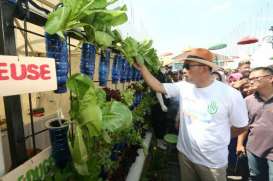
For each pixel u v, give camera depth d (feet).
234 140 11.43
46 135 5.09
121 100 5.09
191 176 7.15
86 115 2.70
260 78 7.55
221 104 6.13
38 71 2.13
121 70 5.81
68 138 2.83
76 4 2.64
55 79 2.34
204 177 6.59
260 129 7.77
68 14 2.56
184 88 6.97
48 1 4.51
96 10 2.89
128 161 6.81
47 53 2.61
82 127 2.85
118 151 5.76
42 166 2.75
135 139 6.92
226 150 6.44
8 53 2.33
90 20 3.15
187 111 6.74
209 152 6.32
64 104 4.19
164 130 13.28
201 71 6.12
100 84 4.27
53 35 2.58
